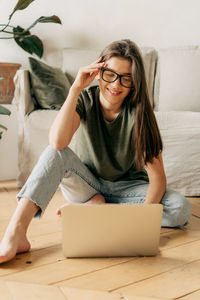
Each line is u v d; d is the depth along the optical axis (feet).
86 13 8.89
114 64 4.03
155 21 9.30
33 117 6.95
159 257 3.87
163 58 8.91
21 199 3.84
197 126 6.70
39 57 8.33
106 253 3.81
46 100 7.19
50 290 3.10
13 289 3.10
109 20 9.07
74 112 4.12
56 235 4.49
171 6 9.29
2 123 8.10
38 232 4.59
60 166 4.02
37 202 3.76
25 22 8.47
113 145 4.53
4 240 3.66
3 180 8.26
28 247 3.86
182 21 9.37
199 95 8.57
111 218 3.69
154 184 4.44
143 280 3.33
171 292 3.13
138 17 9.21
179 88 8.61
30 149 7.09
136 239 3.80
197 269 3.60
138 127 4.21
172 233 4.66
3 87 8.04
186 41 9.42
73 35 8.93
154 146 4.33
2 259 3.46
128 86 4.12
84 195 4.62
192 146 6.68
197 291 3.16
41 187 3.81
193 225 5.05
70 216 3.64
